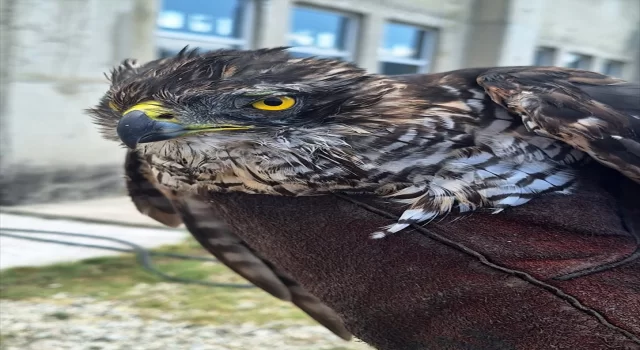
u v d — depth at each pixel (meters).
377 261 0.22
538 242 0.21
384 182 0.22
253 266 0.29
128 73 0.26
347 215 0.23
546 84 0.23
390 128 0.22
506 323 0.21
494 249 0.21
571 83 0.23
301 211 0.23
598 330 0.21
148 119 0.23
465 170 0.22
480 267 0.21
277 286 0.30
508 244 0.21
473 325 0.22
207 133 0.23
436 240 0.22
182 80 0.23
